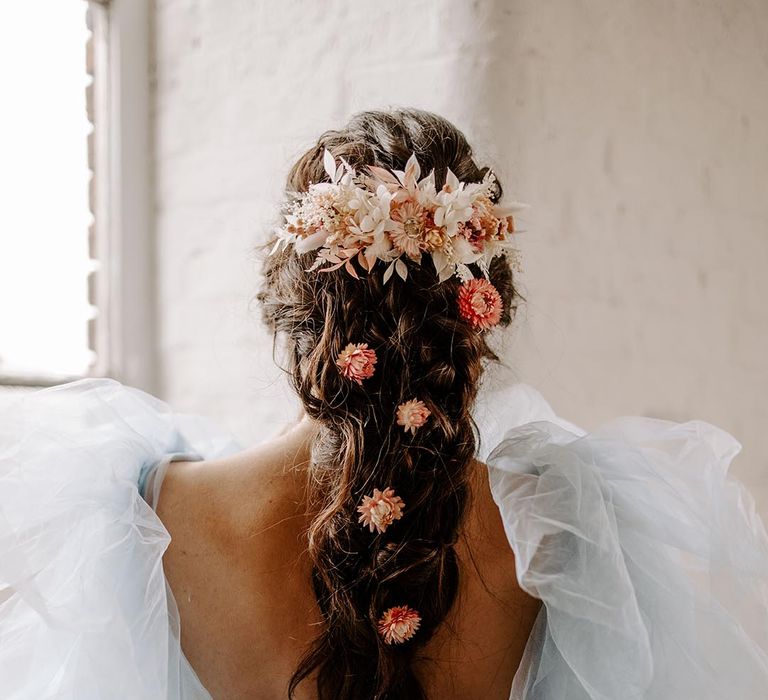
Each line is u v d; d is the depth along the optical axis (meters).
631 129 1.46
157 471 0.78
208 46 1.59
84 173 1.62
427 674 0.74
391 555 0.72
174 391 1.63
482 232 0.77
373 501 0.72
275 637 0.73
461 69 1.30
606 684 0.70
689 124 1.57
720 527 0.78
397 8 1.38
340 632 0.72
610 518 0.75
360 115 0.84
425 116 0.84
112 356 1.62
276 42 1.51
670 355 1.53
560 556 0.72
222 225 1.57
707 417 1.60
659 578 0.77
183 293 1.62
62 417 0.83
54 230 1.58
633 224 1.47
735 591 0.77
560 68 1.34
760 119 1.73
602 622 0.70
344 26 1.43
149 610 0.73
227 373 1.56
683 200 1.56
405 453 0.73
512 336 1.29
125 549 0.74
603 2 1.42
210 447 1.06
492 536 0.75
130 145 1.62
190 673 0.74
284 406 1.49
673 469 0.81
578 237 1.37
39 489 0.77
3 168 1.52
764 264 1.73
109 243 1.62
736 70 1.68
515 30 1.29
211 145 1.58
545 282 1.32
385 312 0.76
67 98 1.59
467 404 0.76
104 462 0.78
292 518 0.75
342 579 0.72
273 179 1.50
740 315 1.67
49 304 1.57
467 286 0.76
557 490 0.74
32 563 0.74
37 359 1.55
